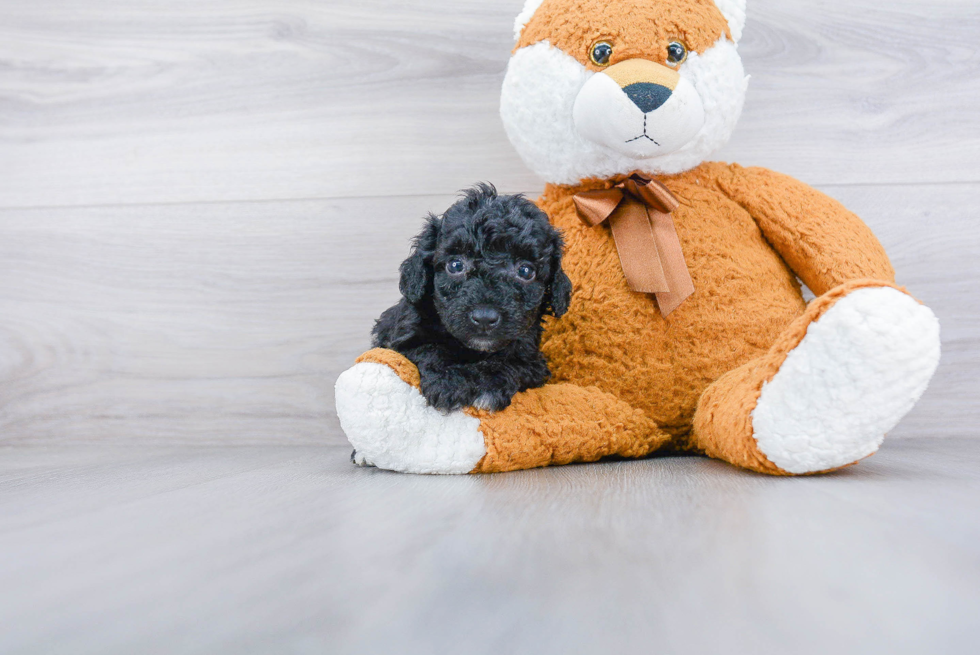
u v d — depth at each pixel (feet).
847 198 5.78
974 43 5.74
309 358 6.09
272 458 5.16
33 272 6.27
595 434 4.04
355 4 6.14
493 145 6.07
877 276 4.39
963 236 5.69
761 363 3.70
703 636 1.62
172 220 6.21
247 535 2.51
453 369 3.84
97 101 6.29
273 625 1.69
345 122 6.14
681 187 4.69
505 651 1.56
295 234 6.14
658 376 4.41
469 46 6.08
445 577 2.02
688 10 4.42
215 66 6.23
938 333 3.31
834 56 5.81
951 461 4.30
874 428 3.37
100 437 6.18
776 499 2.95
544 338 4.59
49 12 6.31
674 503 2.90
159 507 3.05
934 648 1.56
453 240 3.71
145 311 6.19
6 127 6.34
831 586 1.90
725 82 4.48
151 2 6.25
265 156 6.19
